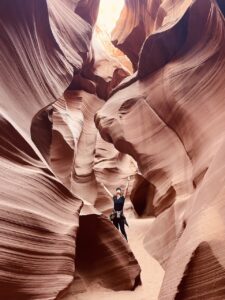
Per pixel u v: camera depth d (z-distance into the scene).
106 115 10.99
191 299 3.76
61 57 7.61
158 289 6.04
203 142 7.21
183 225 6.36
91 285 5.91
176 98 8.80
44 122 7.90
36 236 3.73
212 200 4.50
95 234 6.14
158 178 9.05
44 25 6.84
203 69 8.31
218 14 7.47
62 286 3.75
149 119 9.91
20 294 3.23
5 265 3.16
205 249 3.85
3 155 3.99
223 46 7.69
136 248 9.12
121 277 5.98
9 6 5.52
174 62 9.62
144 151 9.61
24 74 5.69
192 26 9.05
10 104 4.86
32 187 4.10
